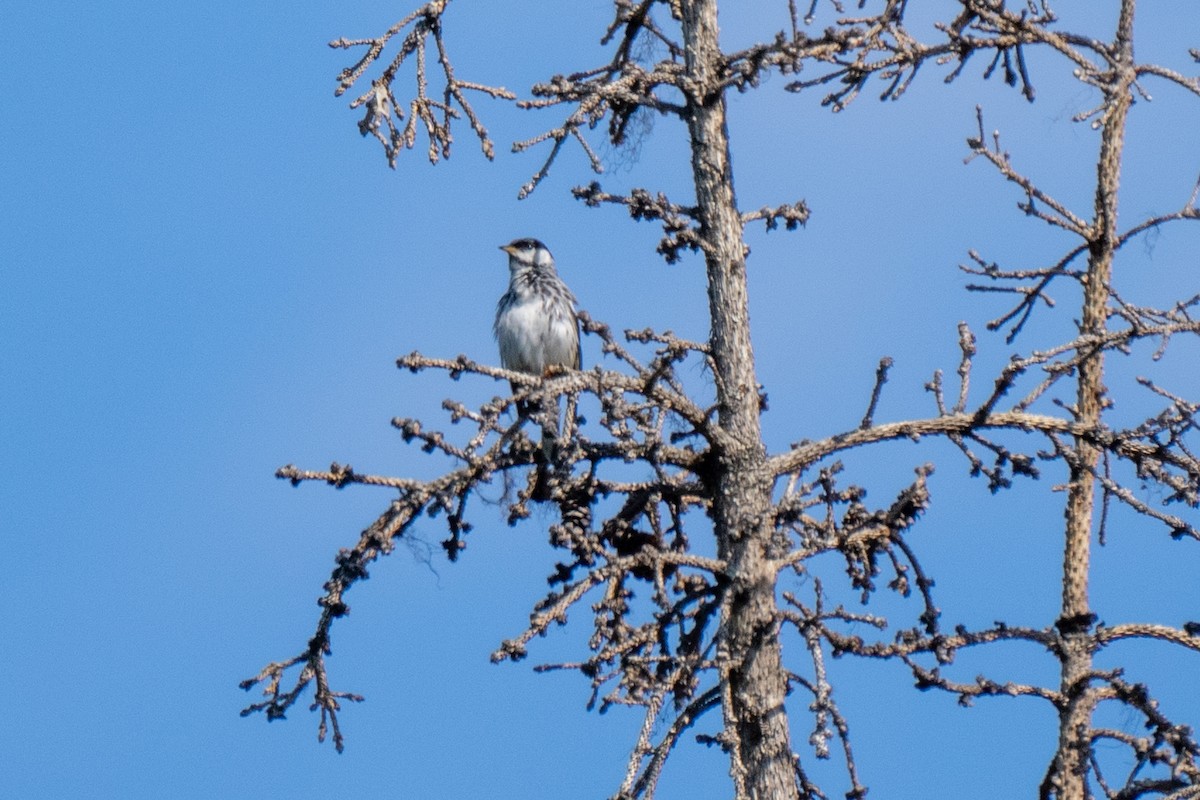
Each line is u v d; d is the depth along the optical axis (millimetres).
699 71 13773
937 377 13180
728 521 12891
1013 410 13156
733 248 13570
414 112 13727
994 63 13953
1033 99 14047
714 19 13930
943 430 13086
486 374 12180
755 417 13195
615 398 12531
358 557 12086
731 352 13328
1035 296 14438
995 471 12961
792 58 12938
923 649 12109
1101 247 14125
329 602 12078
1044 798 13070
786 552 12719
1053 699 12867
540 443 12602
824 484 12641
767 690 12484
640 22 14570
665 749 12047
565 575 12758
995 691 12555
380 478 12125
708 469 13195
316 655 12203
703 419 12977
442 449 11930
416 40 13797
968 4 13672
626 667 11797
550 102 13242
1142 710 12336
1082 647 13070
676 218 13531
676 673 11648
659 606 12164
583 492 13094
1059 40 13883
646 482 13227
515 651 11773
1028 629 13016
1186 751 11719
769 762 12328
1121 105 14219
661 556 12375
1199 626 12891
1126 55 14156
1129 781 11906
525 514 13047
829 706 11359
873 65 13203
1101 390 14086
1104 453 13242
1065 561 13617
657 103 13773
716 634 12141
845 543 12539
